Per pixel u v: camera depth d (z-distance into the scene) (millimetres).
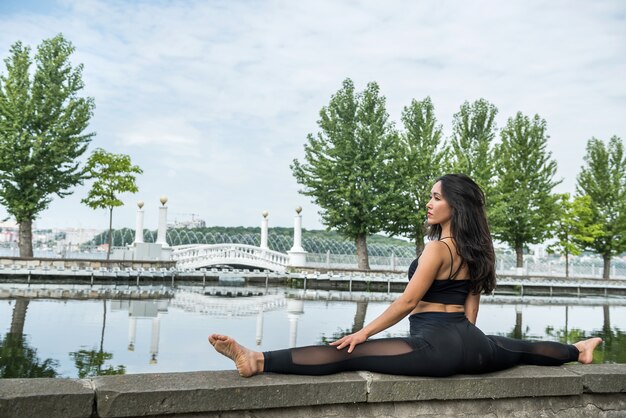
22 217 28000
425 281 2598
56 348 9359
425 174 33469
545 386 2781
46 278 24594
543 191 37156
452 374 2631
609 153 41781
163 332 11500
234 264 31641
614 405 2965
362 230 31938
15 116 28000
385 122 33531
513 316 18016
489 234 2783
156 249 28453
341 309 17781
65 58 29234
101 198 28625
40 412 2008
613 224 40656
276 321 14055
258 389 2314
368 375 2555
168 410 2174
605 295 33594
